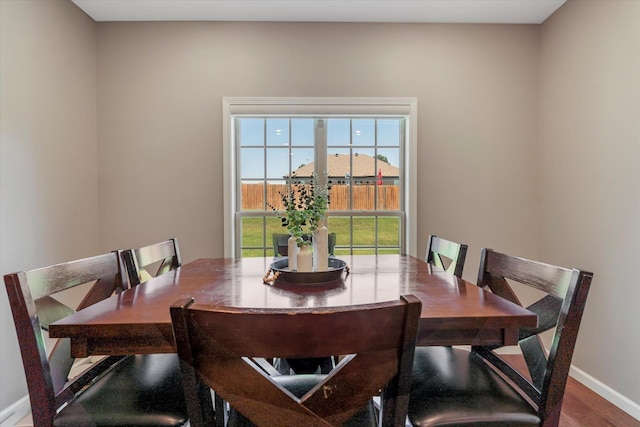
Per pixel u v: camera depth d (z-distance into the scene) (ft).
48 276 3.17
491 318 2.86
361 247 8.37
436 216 8.06
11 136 5.66
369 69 7.97
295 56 7.93
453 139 8.04
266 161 8.29
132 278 4.44
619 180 5.82
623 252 5.74
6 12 5.55
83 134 7.41
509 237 8.06
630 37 5.62
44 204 6.33
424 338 2.91
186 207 7.96
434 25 7.99
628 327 5.65
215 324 1.94
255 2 7.20
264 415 2.04
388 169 8.39
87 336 2.73
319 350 1.96
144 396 3.10
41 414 2.75
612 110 5.97
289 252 4.49
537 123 8.04
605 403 5.88
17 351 5.62
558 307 3.26
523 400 3.08
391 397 2.19
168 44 7.87
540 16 7.68
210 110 7.93
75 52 7.18
